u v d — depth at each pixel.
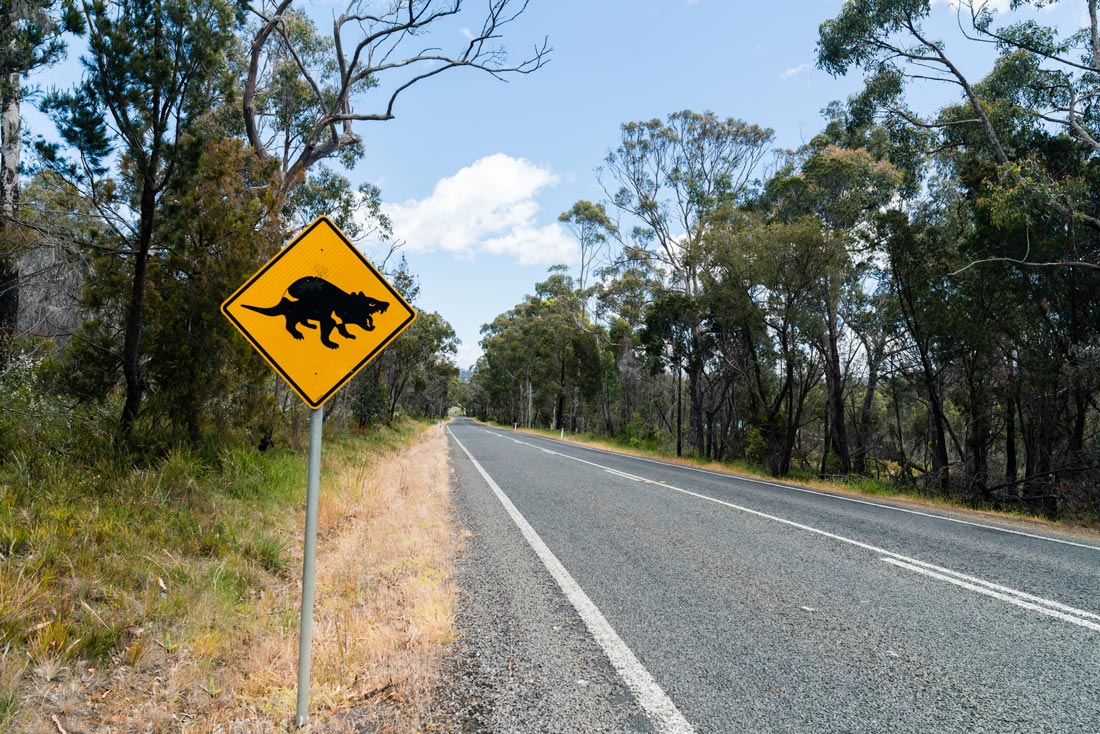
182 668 3.18
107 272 7.08
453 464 15.22
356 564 5.12
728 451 27.59
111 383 7.11
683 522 7.72
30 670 2.93
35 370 6.75
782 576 5.21
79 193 7.11
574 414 61.22
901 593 4.78
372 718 2.76
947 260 17.91
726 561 5.70
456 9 13.73
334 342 3.01
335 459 11.44
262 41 12.80
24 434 6.12
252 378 8.52
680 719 2.77
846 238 18.48
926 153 19.62
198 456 7.33
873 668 3.35
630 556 5.82
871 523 8.26
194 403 7.29
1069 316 16.25
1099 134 16.47
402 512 7.34
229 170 7.78
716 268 21.14
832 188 22.47
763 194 29.02
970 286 17.14
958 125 18.17
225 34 6.53
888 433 33.81
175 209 6.69
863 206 22.12
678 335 28.06
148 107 6.29
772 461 21.00
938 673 3.30
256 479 7.45
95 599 3.75
